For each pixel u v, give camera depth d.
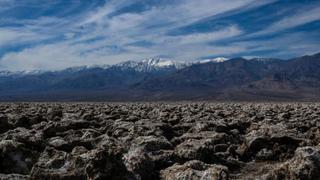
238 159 16.55
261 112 40.34
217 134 18.73
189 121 27.75
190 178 11.34
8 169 12.41
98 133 17.80
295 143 16.91
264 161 16.25
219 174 11.12
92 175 10.75
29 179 11.01
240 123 25.41
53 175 10.91
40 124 23.14
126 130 20.44
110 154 11.02
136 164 12.20
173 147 16.45
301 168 11.68
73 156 12.23
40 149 15.47
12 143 12.87
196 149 14.60
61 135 19.11
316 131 19.98
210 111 40.53
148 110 43.09
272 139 17.05
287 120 28.94
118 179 10.95
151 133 19.39
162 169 13.71
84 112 38.16
